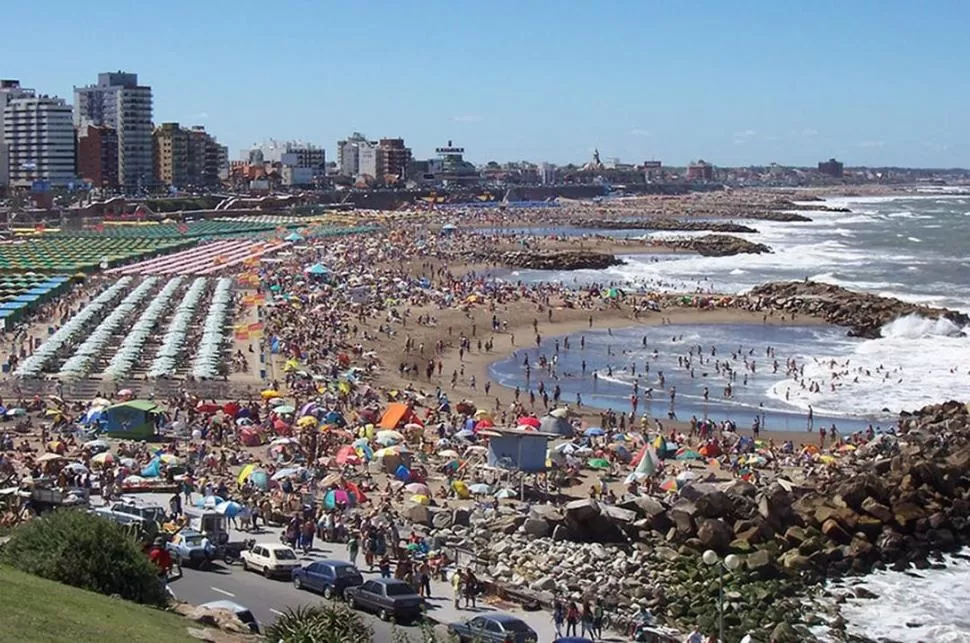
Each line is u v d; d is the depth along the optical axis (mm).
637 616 51219
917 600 57812
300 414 93625
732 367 128750
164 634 35156
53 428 87875
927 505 68250
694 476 75375
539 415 103125
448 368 126562
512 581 55531
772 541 62375
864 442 91062
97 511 57906
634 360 132875
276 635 34188
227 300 158250
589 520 62844
